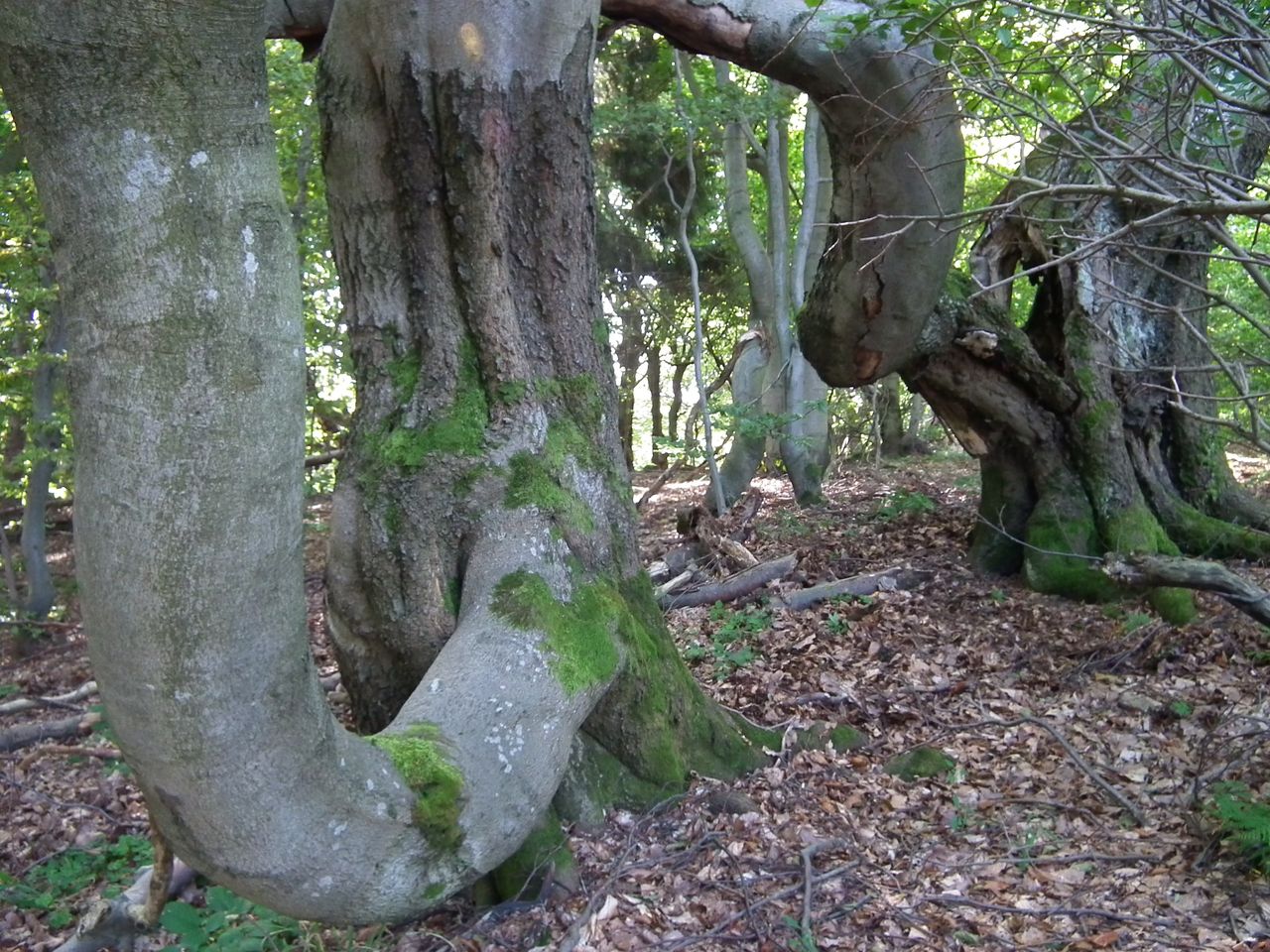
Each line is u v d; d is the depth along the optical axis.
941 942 4.04
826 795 5.30
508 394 4.79
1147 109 6.28
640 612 5.18
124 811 6.59
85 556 2.44
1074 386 9.29
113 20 2.15
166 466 2.35
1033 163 9.49
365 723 4.91
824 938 4.07
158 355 2.31
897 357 8.72
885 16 6.21
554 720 4.03
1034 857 4.68
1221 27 4.49
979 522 10.01
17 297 12.15
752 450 14.88
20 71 2.18
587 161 4.98
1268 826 4.13
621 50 20.27
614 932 4.07
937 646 7.72
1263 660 6.80
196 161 2.30
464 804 3.51
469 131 4.55
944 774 5.59
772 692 6.79
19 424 14.30
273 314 2.45
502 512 4.61
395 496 4.64
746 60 7.07
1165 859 4.55
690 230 22.66
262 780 2.77
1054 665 7.24
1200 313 9.59
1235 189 4.29
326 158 4.82
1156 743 5.76
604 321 5.25
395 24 4.48
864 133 7.18
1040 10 4.48
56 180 2.26
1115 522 9.06
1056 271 9.54
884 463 21.03
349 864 3.12
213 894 4.27
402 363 4.85
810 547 11.05
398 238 4.79
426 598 4.57
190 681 2.52
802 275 15.91
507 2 4.52
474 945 4.14
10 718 9.09
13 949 4.88
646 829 4.83
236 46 2.31
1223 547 9.30
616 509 5.10
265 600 2.57
